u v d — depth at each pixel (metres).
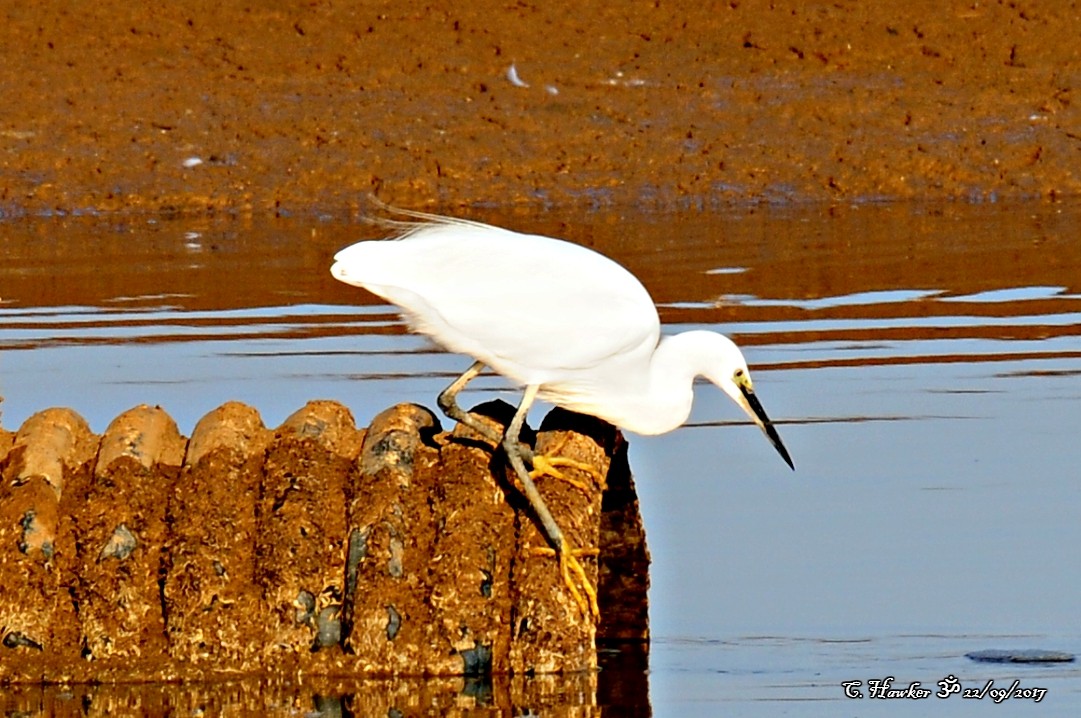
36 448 10.87
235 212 21.97
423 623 10.30
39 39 25.42
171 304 17.41
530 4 26.59
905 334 16.19
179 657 10.29
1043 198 22.36
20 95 24.02
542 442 10.93
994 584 11.38
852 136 23.53
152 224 21.45
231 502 10.62
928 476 13.06
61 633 10.36
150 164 22.59
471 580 10.31
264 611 10.34
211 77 24.66
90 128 23.28
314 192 22.22
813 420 14.18
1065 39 25.70
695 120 23.91
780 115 24.03
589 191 22.41
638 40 25.91
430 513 10.58
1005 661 10.49
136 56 25.11
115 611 10.34
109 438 10.99
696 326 16.45
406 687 10.20
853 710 9.88
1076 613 11.01
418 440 10.95
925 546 11.94
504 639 10.30
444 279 10.39
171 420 11.45
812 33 25.91
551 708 10.01
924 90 24.67
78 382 14.70
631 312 10.52
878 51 25.59
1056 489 12.75
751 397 10.99
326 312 17.09
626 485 11.39
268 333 16.30
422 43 25.64
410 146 23.11
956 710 9.91
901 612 11.08
